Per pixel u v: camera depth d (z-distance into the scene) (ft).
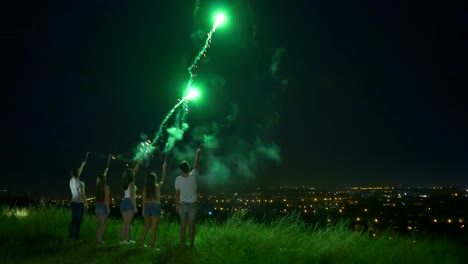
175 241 38.22
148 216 36.47
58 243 38.01
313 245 33.04
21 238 39.58
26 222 43.47
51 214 46.75
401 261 32.91
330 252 32.22
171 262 31.19
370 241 36.35
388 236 38.19
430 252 36.04
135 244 37.70
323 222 38.11
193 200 35.09
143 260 31.86
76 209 39.99
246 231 34.81
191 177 35.40
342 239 34.71
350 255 32.42
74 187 40.09
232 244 32.96
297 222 37.29
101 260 32.07
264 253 31.50
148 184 36.45
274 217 37.93
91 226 45.32
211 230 37.68
